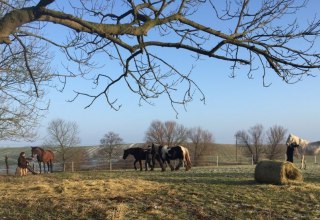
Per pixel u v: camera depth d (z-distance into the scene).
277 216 11.85
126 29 4.66
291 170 17.42
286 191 15.56
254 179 18.38
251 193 15.24
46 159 31.56
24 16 4.34
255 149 58.66
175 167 29.84
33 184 18.80
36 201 13.91
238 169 27.89
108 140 53.66
